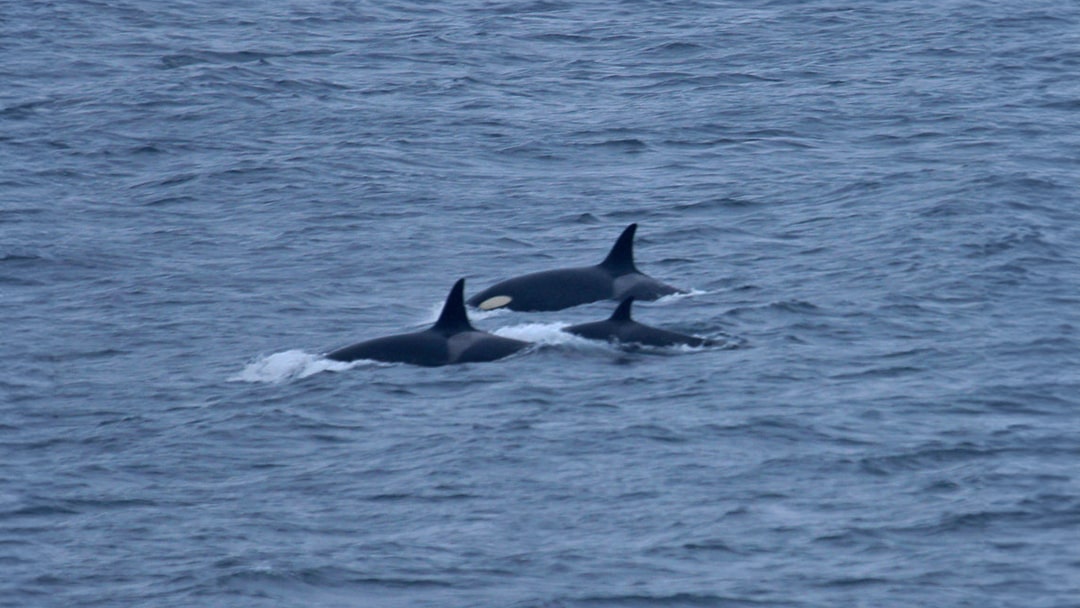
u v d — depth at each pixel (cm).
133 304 10625
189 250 11975
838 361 9038
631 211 12888
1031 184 13038
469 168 14475
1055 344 9250
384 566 6719
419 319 10244
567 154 14962
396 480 7569
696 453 7762
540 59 19575
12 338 9931
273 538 7019
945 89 17250
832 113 16325
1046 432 7962
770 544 6856
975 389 8538
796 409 8281
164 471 7781
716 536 6925
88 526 7200
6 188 13800
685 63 19162
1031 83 17525
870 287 10438
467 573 6650
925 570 6594
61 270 11431
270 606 6431
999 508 7119
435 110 16800
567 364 9025
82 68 18738
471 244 12056
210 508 7356
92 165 14662
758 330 9644
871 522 7031
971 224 11800
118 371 9306
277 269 11431
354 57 19575
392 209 13062
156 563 6819
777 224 12306
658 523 7056
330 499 7400
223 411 8544
